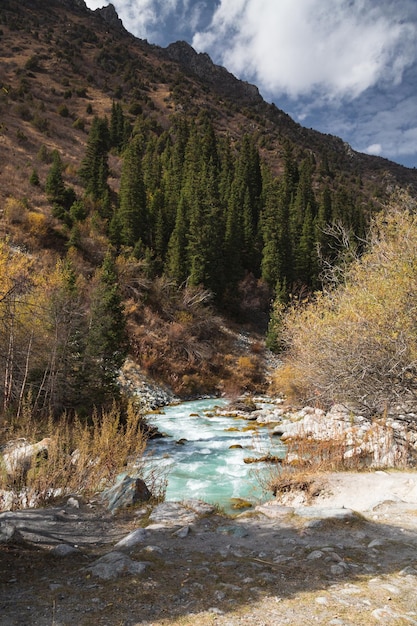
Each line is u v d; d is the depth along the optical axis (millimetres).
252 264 62281
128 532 5980
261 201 75250
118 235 50125
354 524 5703
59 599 3572
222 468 13391
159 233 53844
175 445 17156
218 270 51969
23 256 26562
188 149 86188
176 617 3191
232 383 37719
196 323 44219
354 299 12477
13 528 5496
